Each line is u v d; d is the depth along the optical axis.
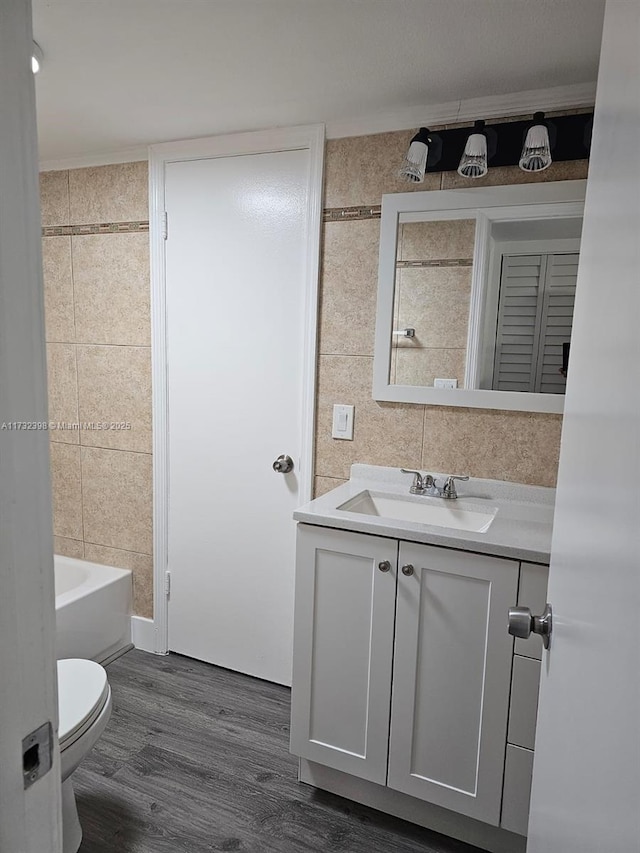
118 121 2.08
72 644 2.35
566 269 1.81
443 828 1.66
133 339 2.51
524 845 1.57
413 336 2.02
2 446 0.40
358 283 2.08
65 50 1.57
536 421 1.90
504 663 1.50
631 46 0.53
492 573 1.49
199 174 2.27
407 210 1.97
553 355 1.85
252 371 2.29
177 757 1.92
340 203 2.07
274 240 2.19
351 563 1.66
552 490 1.89
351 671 1.69
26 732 0.44
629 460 0.46
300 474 2.26
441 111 1.90
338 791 1.79
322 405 2.20
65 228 2.58
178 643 2.59
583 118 1.74
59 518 2.81
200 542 2.48
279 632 2.36
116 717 2.13
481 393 1.94
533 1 1.31
